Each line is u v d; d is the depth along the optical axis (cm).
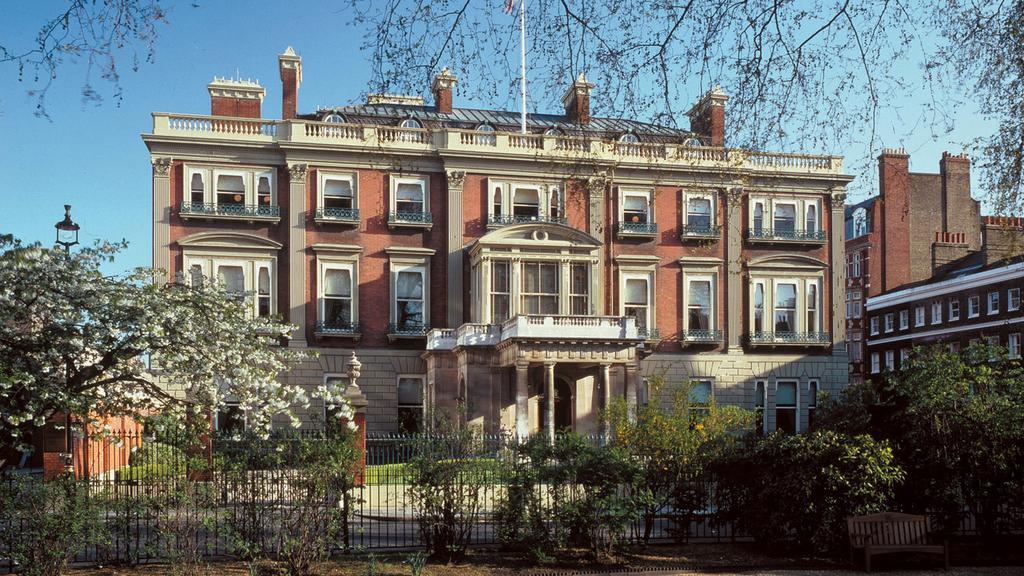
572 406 3856
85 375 1748
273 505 1599
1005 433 1766
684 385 2902
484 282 3881
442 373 3812
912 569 1586
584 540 1708
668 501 1814
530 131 4453
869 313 6525
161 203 3869
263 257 3953
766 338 4331
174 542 1510
